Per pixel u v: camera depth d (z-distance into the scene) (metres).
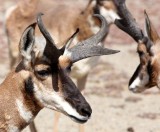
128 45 44.44
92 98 31.86
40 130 26.70
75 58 17.36
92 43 17.89
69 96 16.78
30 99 16.97
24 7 29.17
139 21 50.06
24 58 16.84
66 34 26.56
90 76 36.19
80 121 16.81
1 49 42.06
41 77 16.80
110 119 28.59
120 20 23.22
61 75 16.80
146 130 27.08
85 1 56.12
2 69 37.09
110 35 46.97
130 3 57.56
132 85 22.98
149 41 22.61
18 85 16.98
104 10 26.44
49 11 27.86
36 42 16.89
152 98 32.25
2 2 56.19
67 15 26.92
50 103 16.89
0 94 17.08
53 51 16.72
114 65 38.94
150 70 22.56
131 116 29.11
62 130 26.80
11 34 29.78
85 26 26.19
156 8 55.56
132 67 38.75
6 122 17.06
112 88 33.69
